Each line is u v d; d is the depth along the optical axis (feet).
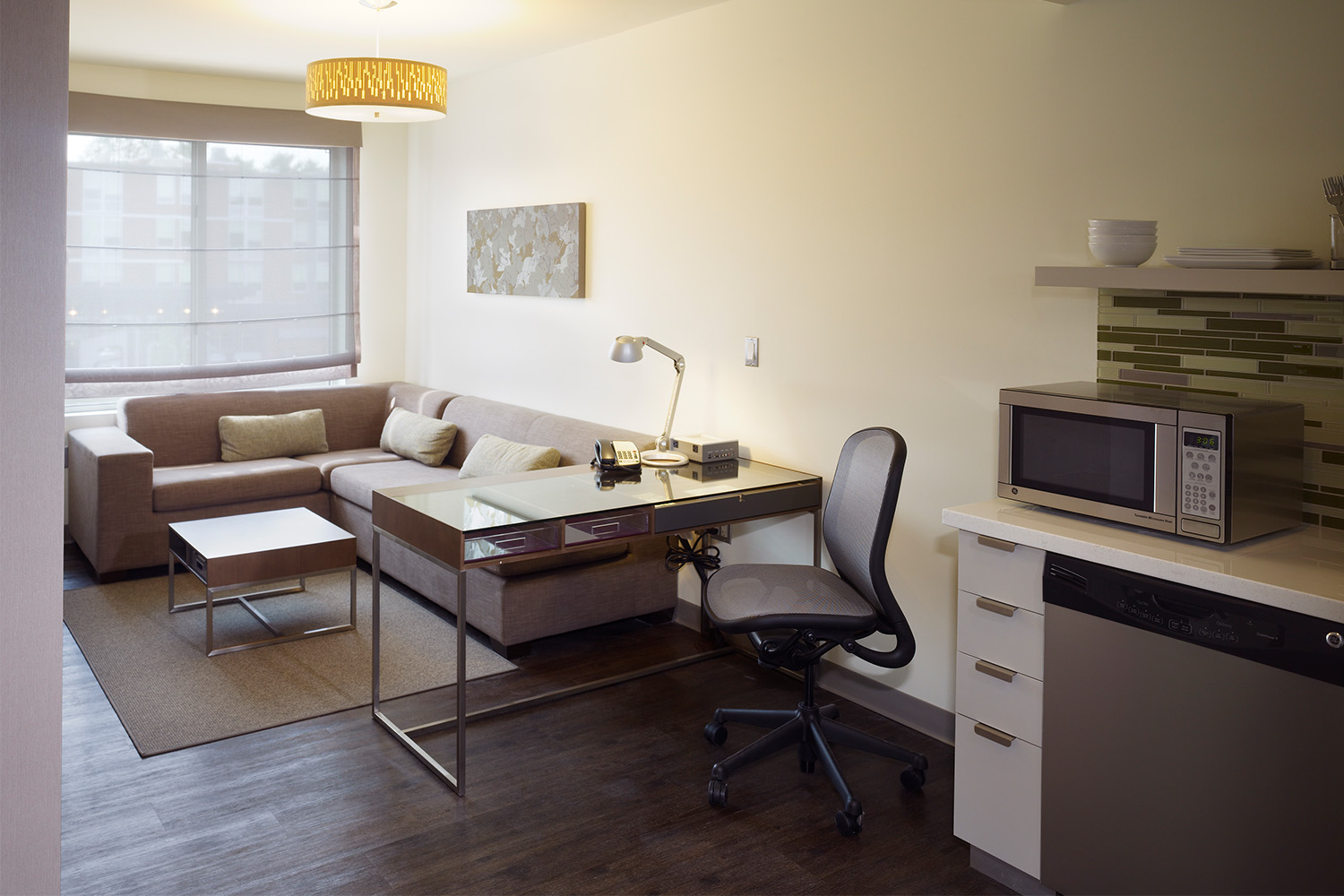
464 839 8.23
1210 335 7.76
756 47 11.66
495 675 11.78
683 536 13.16
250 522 13.74
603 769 9.48
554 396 15.97
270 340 18.89
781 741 9.28
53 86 4.37
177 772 9.29
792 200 11.37
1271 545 6.81
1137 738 6.61
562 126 15.17
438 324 19.27
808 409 11.42
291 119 18.44
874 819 8.68
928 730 10.39
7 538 4.35
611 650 12.60
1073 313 8.71
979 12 9.28
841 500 9.29
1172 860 6.48
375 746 9.89
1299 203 7.24
